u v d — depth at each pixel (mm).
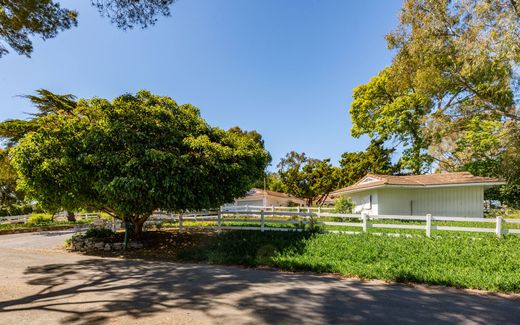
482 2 12477
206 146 9961
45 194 9664
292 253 8859
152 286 5961
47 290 5676
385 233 10500
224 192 10625
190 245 11125
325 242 9727
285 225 14609
